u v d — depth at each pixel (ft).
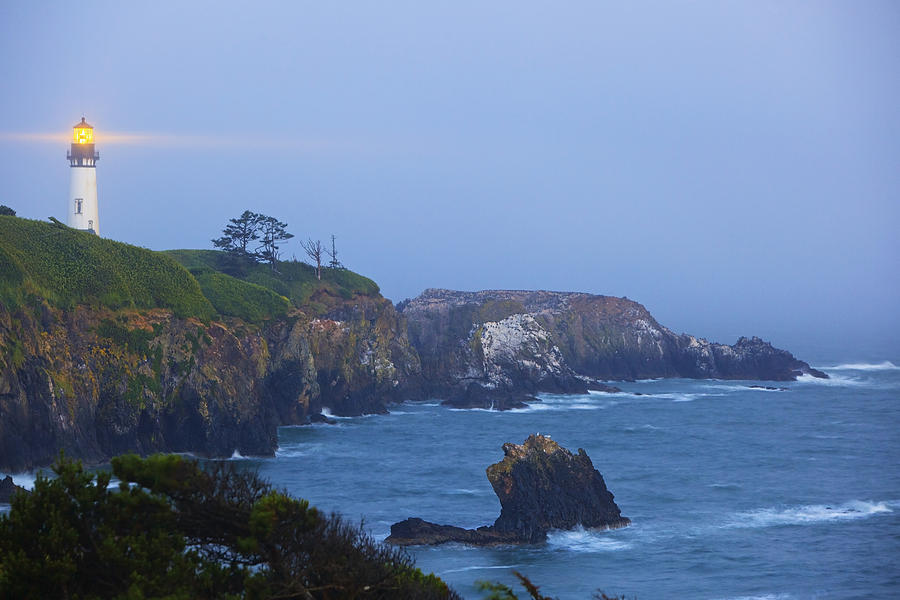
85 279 630.74
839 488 520.42
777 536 411.34
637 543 396.16
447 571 350.23
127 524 122.11
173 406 622.95
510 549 382.63
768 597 329.11
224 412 636.89
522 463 408.67
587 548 387.14
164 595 112.06
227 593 117.70
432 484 529.45
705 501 482.69
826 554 383.04
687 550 386.11
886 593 332.19
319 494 498.69
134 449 593.83
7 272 570.46
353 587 120.26
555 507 407.44
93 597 113.50
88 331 602.85
